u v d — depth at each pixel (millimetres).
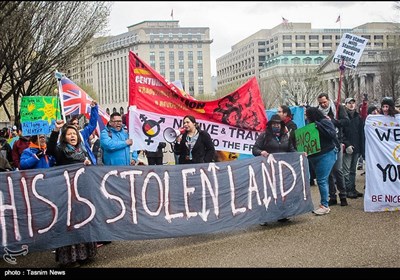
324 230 6797
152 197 6016
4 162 7004
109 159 6961
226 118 8109
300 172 7484
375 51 55875
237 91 8172
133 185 5895
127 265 5469
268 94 66812
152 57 107188
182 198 6230
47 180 5426
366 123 8039
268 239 6422
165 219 6074
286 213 7219
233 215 6613
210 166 6512
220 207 6520
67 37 12203
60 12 10977
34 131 8969
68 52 12930
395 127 7988
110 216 5699
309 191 7613
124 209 5801
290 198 7293
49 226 5387
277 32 120438
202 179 6410
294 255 5621
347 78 45812
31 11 7602
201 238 6641
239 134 8219
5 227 5258
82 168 5594
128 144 6930
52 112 9328
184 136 7082
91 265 5531
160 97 7711
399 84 35688
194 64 113500
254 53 131750
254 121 8258
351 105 9484
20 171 5340
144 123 7617
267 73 96438
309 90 57594
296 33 118250
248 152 8266
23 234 5309
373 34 67125
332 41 119812
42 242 5352
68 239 5426
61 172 5492
